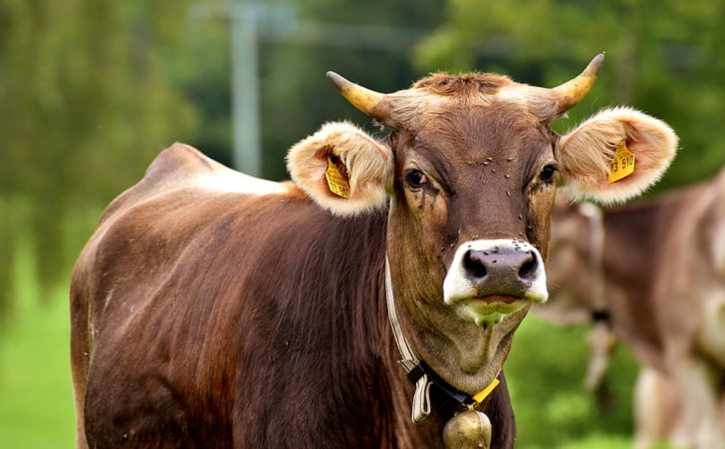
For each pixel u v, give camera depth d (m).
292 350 12.21
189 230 14.41
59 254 44.00
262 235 13.33
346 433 11.99
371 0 120.69
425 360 11.80
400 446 12.08
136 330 14.09
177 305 13.68
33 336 75.88
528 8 43.19
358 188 11.71
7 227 42.19
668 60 49.78
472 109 11.45
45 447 40.59
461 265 10.65
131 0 53.97
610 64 41.47
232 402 12.70
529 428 37.03
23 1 41.41
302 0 120.31
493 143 11.23
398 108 11.73
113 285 14.98
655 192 40.72
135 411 13.84
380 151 11.71
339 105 119.38
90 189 44.66
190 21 58.47
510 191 11.04
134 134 48.59
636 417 32.12
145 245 14.88
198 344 13.16
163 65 57.12
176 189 15.60
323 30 119.19
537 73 76.25
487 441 11.83
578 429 36.81
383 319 12.14
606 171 12.11
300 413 11.94
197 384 13.09
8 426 45.75
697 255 26.14
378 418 12.15
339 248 12.51
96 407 14.36
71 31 42.97
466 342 11.58
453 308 11.04
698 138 41.19
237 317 12.77
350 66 119.19
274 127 119.06
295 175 11.60
